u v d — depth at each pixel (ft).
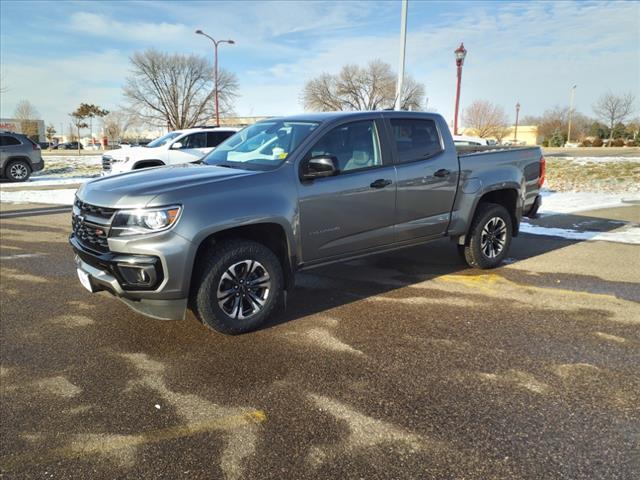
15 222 30.86
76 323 13.87
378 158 15.12
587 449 8.16
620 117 192.24
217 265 12.00
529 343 12.25
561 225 27.71
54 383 10.56
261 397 9.89
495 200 19.89
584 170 57.36
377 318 13.97
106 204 11.51
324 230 13.92
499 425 8.85
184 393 10.09
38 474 7.75
